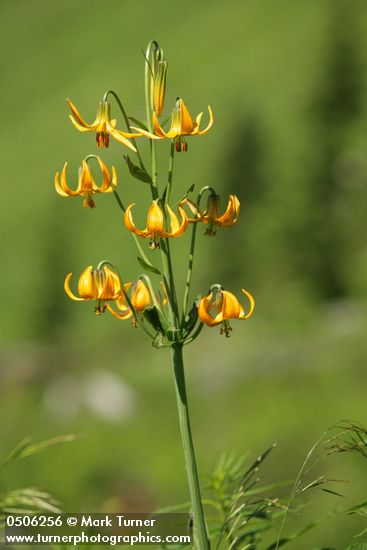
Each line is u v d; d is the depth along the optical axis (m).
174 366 3.13
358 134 65.81
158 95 3.14
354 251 51.50
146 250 75.38
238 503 3.26
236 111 70.00
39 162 105.56
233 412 25.22
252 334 35.06
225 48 114.38
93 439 24.38
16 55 145.12
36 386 30.95
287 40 109.00
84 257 78.19
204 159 82.62
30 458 19.72
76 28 144.50
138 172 3.13
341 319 41.75
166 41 126.19
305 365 27.80
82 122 3.18
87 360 33.88
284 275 49.66
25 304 69.81
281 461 16.97
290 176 58.06
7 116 123.81
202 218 3.12
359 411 24.08
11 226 92.56
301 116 73.69
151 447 23.44
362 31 72.94
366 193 55.22
